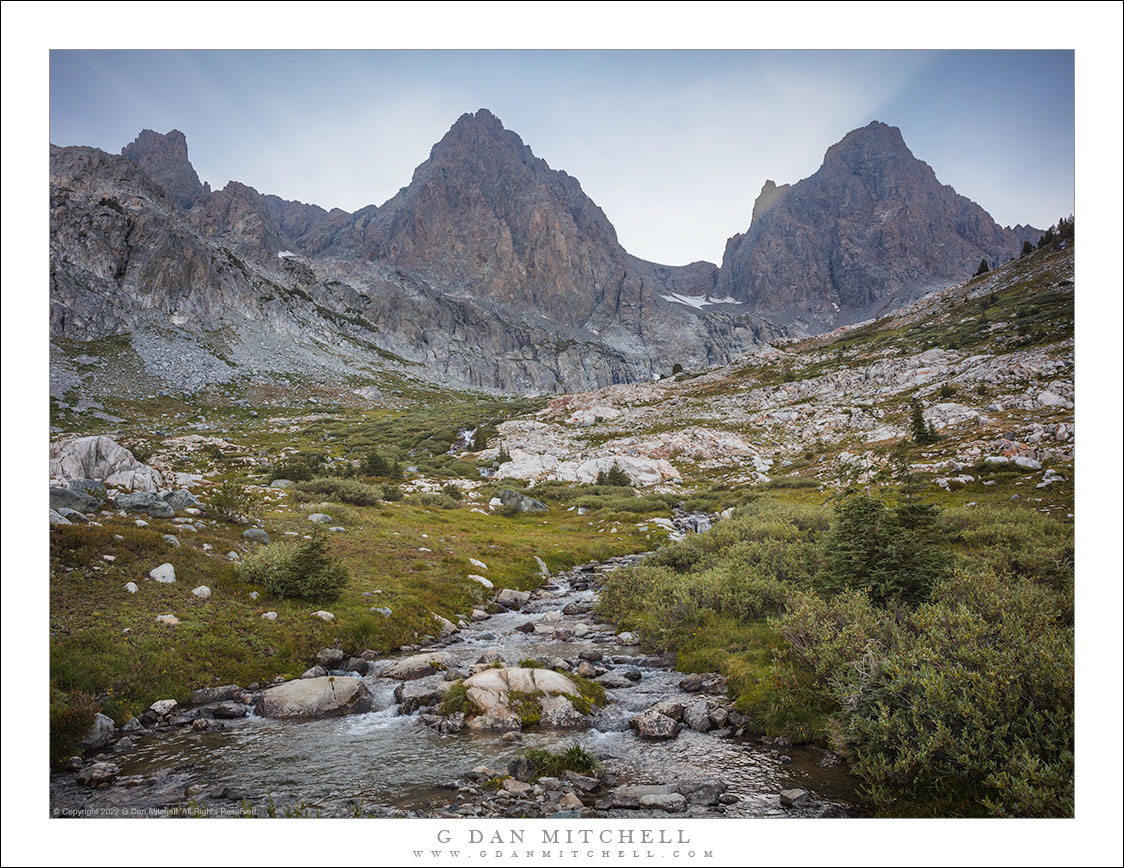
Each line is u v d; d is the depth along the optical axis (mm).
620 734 13984
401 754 12883
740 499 60625
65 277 177750
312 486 47062
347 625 20891
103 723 13398
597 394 155125
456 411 171250
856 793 10695
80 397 135250
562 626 24562
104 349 165000
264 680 17219
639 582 26750
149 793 11133
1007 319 121062
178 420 134250
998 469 43438
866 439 76688
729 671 16547
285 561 22391
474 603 27578
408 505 51000
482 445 110125
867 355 139000
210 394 161000
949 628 13031
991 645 11664
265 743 13484
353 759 12633
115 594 18250
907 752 10328
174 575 20172
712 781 11273
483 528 45969
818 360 153750
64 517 21016
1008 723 9883
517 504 59406
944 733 10031
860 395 107438
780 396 125125
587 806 10492
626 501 62906
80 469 26359
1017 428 53688
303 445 111688
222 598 20203
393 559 29656
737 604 20672
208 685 16266
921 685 11023
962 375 92062
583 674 18125
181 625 17812
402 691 16312
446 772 11992
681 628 20891
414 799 10867
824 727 12898
